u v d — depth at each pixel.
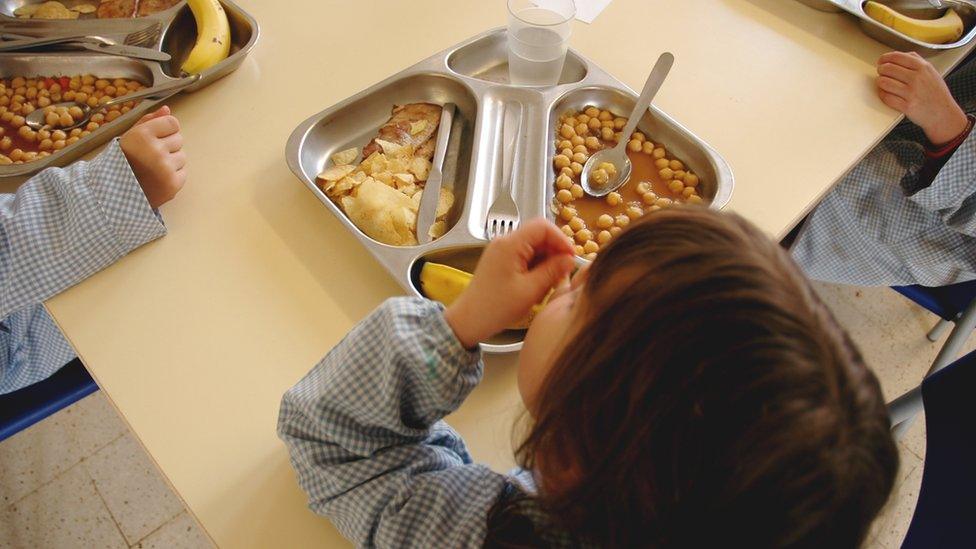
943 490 0.64
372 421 0.53
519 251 0.53
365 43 0.97
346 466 0.54
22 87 0.88
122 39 0.92
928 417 0.66
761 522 0.33
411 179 0.81
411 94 0.89
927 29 0.99
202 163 0.81
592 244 0.78
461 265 0.74
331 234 0.76
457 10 1.03
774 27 1.03
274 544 0.56
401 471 0.54
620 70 0.96
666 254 0.35
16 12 0.98
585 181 0.84
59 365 0.93
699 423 0.32
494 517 0.49
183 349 0.66
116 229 0.70
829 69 0.97
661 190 0.84
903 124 1.12
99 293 0.70
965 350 1.48
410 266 0.70
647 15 1.04
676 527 0.35
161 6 0.98
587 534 0.41
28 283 0.69
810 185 0.83
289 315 0.69
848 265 1.15
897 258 1.09
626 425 0.34
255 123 0.86
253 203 0.78
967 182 0.92
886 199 1.06
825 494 0.32
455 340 0.51
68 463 1.29
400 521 0.50
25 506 1.25
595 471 0.36
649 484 0.34
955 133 0.92
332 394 0.53
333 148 0.85
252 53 0.95
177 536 1.24
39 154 0.82
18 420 0.86
